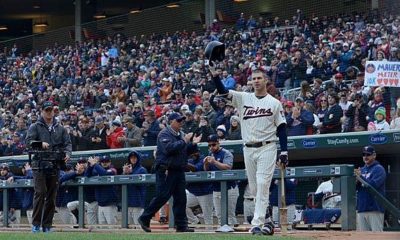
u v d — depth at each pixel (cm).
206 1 7756
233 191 3259
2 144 5872
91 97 6712
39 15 12781
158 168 2902
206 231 2953
